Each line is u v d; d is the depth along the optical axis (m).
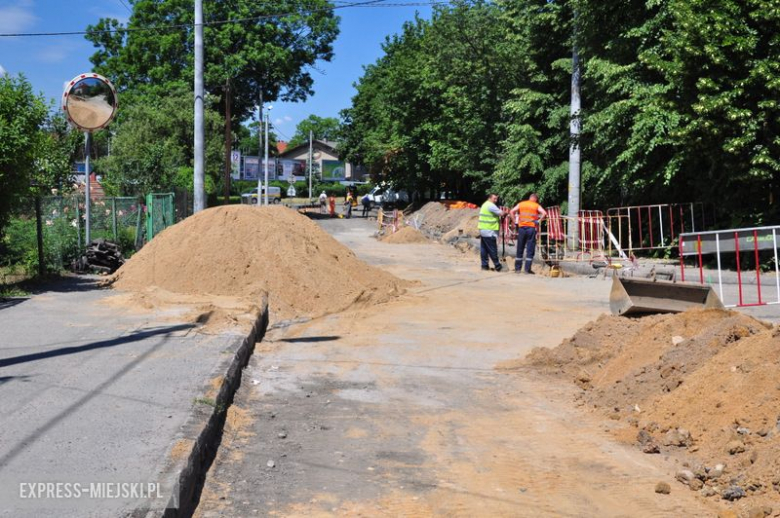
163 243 14.36
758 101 16.50
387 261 23.42
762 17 16.09
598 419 6.91
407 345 10.27
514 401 7.55
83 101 15.42
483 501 4.98
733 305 12.93
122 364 7.61
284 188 110.50
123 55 54.75
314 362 9.20
